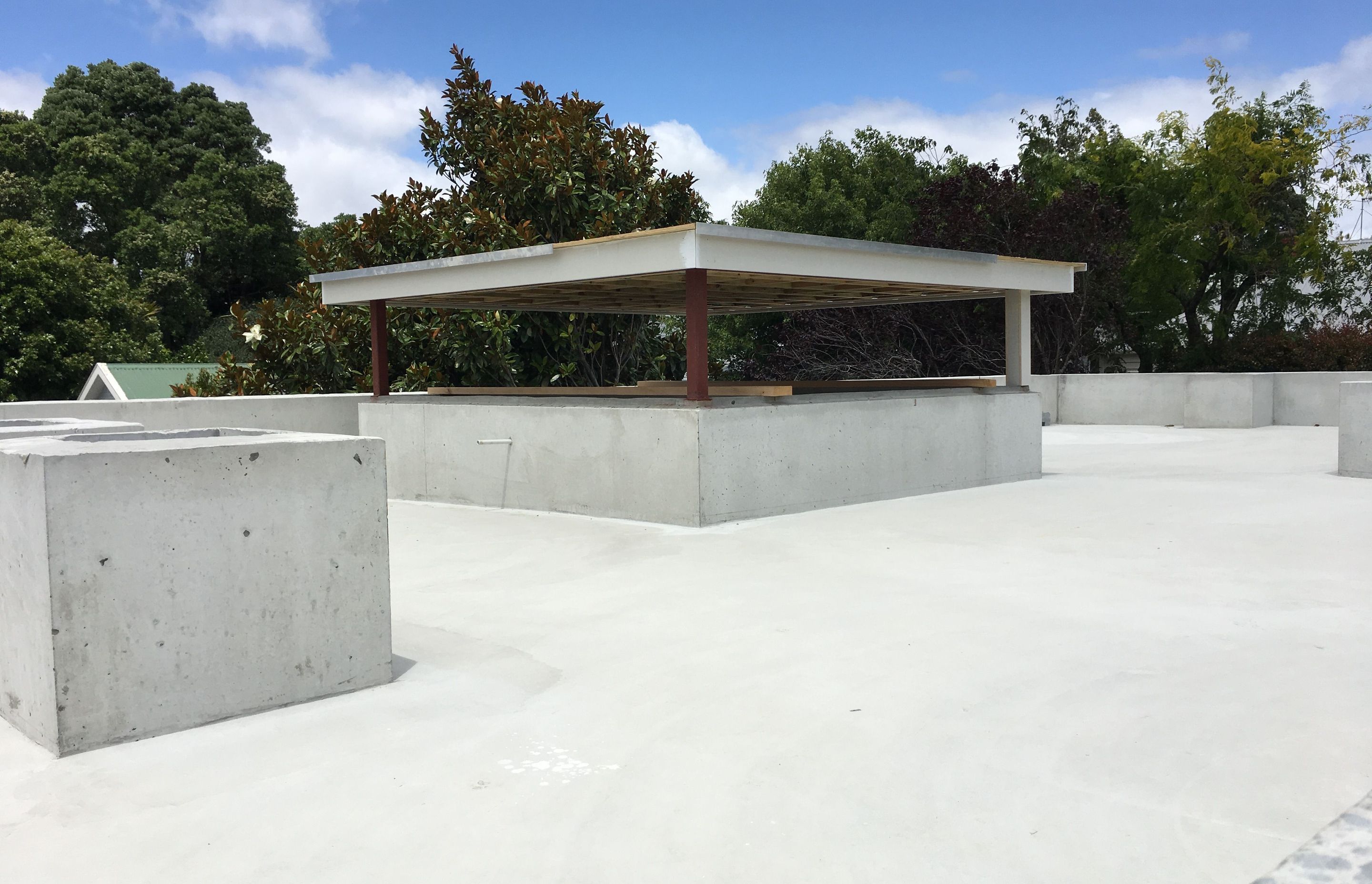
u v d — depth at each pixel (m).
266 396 13.55
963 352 25.56
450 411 10.68
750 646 4.96
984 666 4.59
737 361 29.22
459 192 17.09
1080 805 3.14
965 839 2.93
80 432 4.89
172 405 11.85
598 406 9.40
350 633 4.34
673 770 3.46
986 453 11.19
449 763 3.54
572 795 3.26
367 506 4.38
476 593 6.30
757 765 3.49
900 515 9.09
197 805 3.21
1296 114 28.08
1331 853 2.79
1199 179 26.09
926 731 3.79
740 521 8.84
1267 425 20.06
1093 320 25.94
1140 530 8.16
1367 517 8.57
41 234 32.06
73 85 50.50
